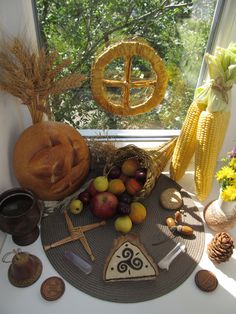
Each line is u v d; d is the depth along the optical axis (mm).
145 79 618
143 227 548
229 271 493
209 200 622
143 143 692
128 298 447
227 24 557
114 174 589
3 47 478
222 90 504
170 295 457
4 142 522
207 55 490
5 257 492
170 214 575
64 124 555
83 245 513
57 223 550
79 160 563
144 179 566
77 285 460
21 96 474
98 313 433
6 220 438
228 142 689
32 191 514
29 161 514
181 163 614
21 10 489
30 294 452
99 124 692
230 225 511
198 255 507
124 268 466
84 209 572
